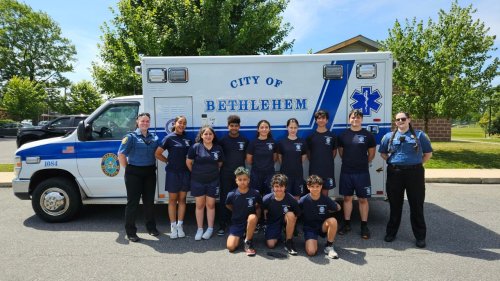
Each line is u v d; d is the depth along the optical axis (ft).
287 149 16.03
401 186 15.02
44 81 161.38
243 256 13.91
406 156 14.71
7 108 113.39
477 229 16.99
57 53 164.35
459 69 38.09
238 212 14.61
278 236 14.74
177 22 36.37
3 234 16.55
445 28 38.45
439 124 58.49
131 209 15.55
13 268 12.75
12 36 153.58
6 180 28.43
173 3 37.27
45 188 17.99
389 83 16.99
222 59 17.06
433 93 38.19
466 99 36.94
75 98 119.34
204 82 17.15
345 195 16.22
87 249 14.66
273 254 14.01
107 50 41.29
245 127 17.34
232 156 16.25
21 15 157.48
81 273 12.35
